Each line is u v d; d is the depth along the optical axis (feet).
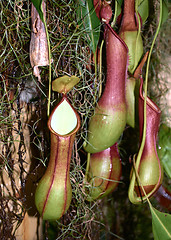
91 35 1.75
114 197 2.39
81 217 1.82
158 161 1.77
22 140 1.73
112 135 1.72
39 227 2.06
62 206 1.61
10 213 1.76
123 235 2.38
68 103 1.62
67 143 1.57
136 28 1.78
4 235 1.73
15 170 1.81
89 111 1.77
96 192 1.82
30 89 1.85
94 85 1.77
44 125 1.86
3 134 1.73
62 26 1.74
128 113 1.84
